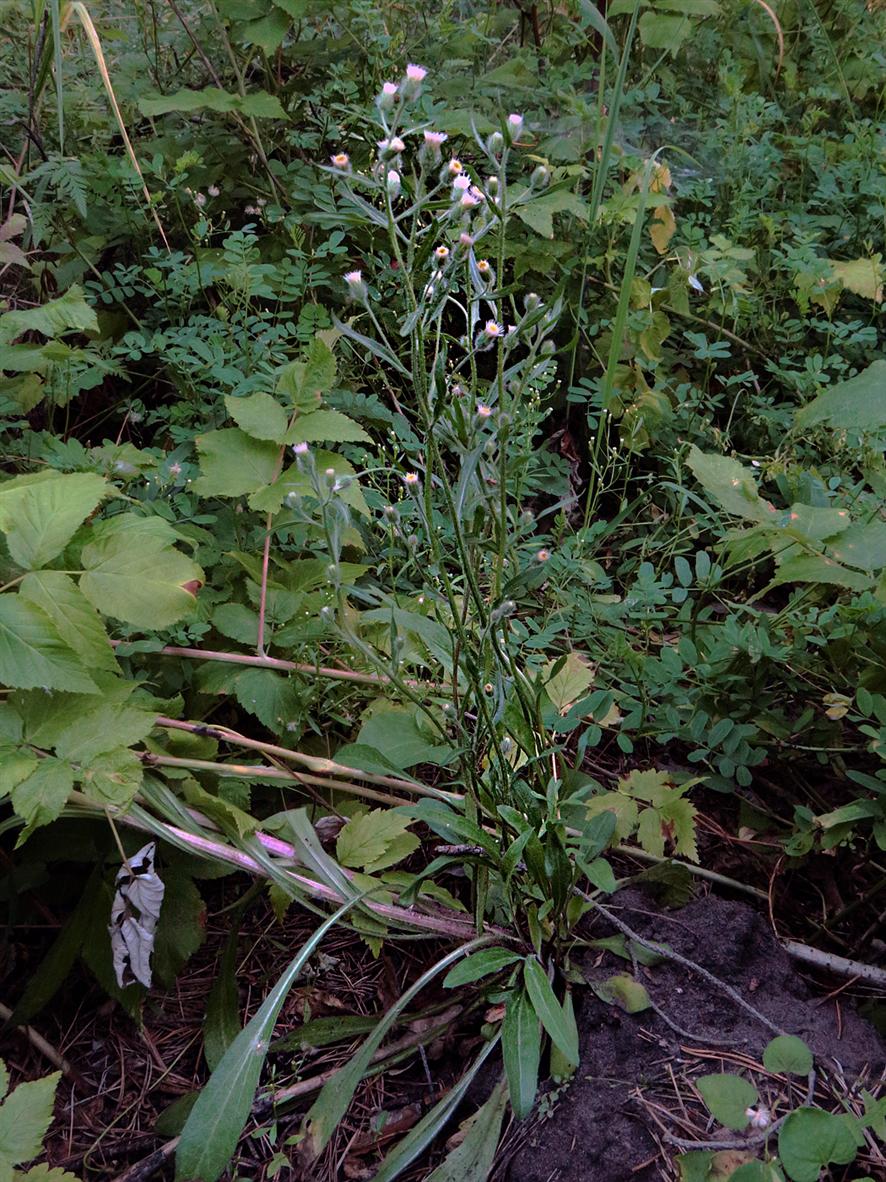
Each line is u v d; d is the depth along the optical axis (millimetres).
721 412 3164
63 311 2223
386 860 1831
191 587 1736
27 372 2617
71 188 2686
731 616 2090
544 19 4266
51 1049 1767
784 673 2174
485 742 1836
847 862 2031
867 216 3416
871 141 3586
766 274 3250
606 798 1915
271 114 2951
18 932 1935
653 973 1689
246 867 1757
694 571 2730
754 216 3430
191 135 3291
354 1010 1812
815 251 3342
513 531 2004
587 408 3037
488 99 3338
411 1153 1527
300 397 2139
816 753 2178
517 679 1666
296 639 2016
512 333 1418
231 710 2211
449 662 1830
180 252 2824
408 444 2422
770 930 1790
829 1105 1490
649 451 2953
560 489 2820
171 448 2738
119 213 2943
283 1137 1625
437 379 1462
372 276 2982
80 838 1850
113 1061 1768
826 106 4086
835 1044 1606
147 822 1731
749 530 2252
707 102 3973
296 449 1506
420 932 1798
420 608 2033
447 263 1382
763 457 2895
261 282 2658
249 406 2131
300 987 1851
